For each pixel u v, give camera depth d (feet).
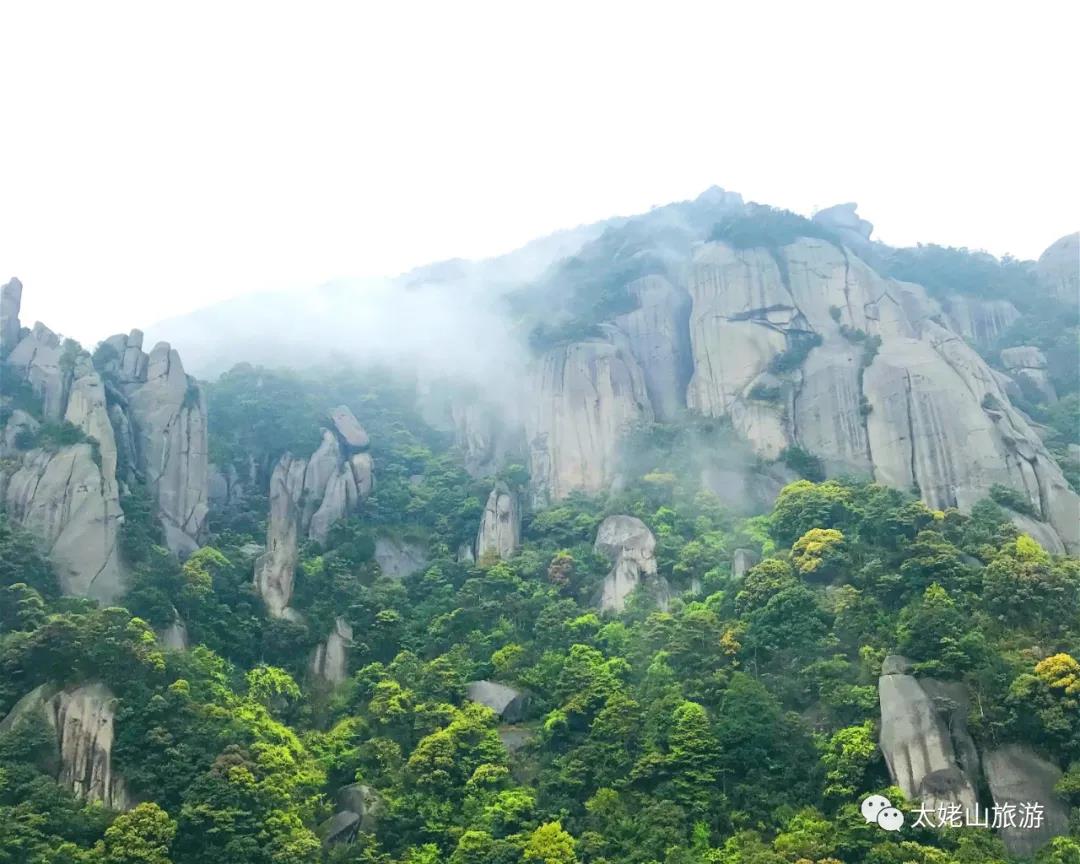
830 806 182.91
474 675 241.76
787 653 215.31
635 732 204.13
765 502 287.69
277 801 187.11
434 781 203.31
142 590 227.40
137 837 166.71
